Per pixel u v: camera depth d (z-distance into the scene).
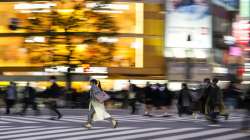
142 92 31.88
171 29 59.16
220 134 17.41
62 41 43.81
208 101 22.86
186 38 59.56
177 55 59.19
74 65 43.81
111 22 44.56
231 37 66.75
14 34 56.94
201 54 60.22
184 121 24.22
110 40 48.28
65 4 44.91
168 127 20.39
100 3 43.81
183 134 17.36
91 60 44.97
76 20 43.22
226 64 65.38
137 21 57.22
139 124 22.11
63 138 15.95
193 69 59.66
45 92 25.56
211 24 61.31
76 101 39.16
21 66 56.72
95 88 19.47
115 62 56.25
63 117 26.86
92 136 16.58
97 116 19.52
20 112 30.47
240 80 65.44
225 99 37.19
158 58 58.06
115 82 56.00
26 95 29.09
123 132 18.05
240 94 37.62
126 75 56.50
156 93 28.33
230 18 67.69
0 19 57.03
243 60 66.19
